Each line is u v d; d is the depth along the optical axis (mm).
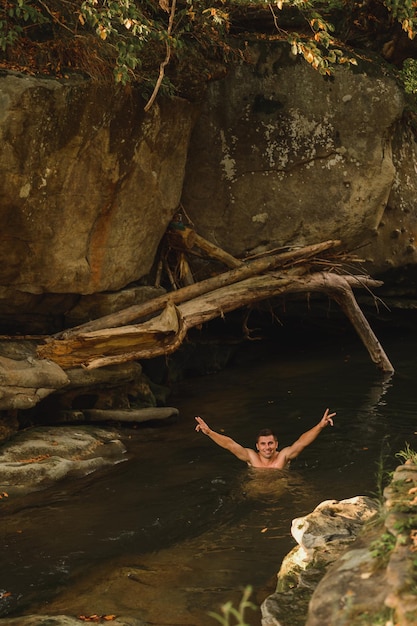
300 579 4816
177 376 13672
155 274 12461
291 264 12367
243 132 13312
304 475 8609
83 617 5434
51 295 10445
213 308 11375
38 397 9398
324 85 13359
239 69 13320
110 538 7043
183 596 5773
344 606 3391
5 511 7816
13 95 8781
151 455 9625
